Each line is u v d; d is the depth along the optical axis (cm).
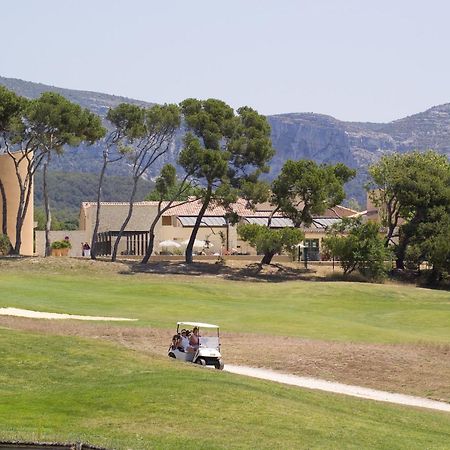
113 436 2858
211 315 7444
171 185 11162
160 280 10031
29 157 12406
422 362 5475
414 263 12175
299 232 11394
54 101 10869
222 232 14725
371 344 6000
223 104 11462
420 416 3934
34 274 9781
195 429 2997
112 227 14488
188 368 4212
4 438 2692
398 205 12888
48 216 11088
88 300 7962
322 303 9050
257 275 11106
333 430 3197
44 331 5281
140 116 11144
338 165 12250
